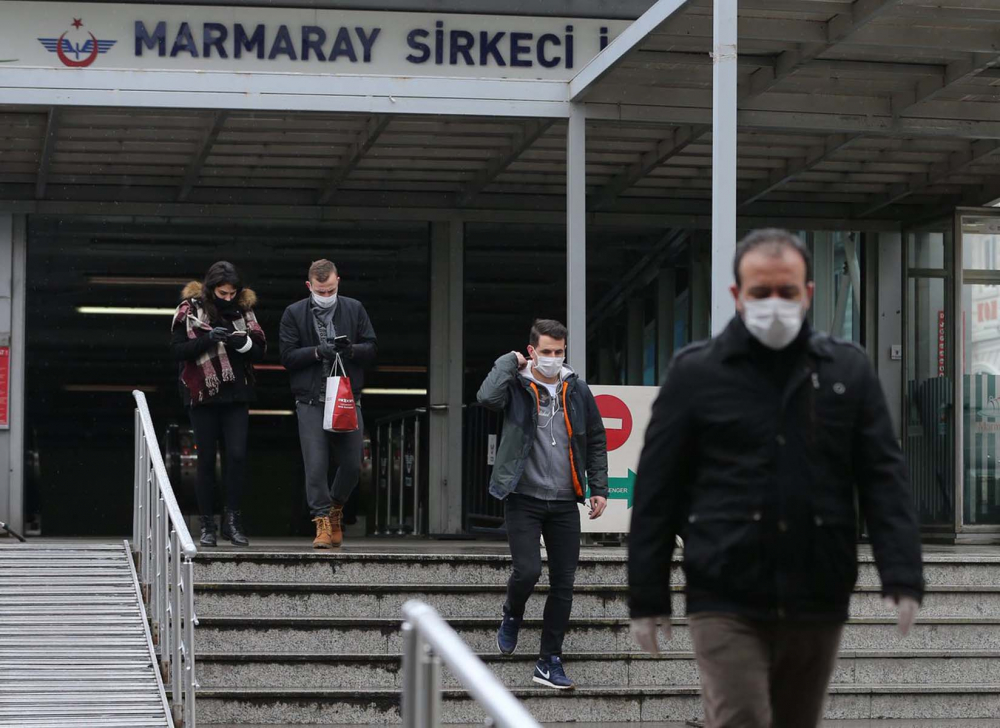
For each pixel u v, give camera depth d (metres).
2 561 17.61
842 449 7.32
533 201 27.62
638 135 23.09
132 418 31.48
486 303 27.64
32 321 26.95
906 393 27.91
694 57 19.86
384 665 15.25
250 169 25.48
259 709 14.64
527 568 14.98
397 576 16.50
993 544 26.05
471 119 21.66
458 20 23.41
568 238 21.22
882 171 25.83
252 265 27.34
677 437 7.46
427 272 27.67
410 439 27.92
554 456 15.04
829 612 7.23
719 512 7.29
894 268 28.34
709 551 7.27
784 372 7.35
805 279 7.30
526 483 15.02
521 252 27.77
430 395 27.44
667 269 28.20
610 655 15.65
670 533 7.54
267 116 21.64
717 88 17.41
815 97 21.75
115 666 14.50
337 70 23.06
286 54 22.95
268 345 29.23
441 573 16.59
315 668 15.17
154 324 27.52
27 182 26.03
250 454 33.59
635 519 7.56
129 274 27.05
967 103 22.14
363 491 31.06
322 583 16.25
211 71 20.70
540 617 16.23
